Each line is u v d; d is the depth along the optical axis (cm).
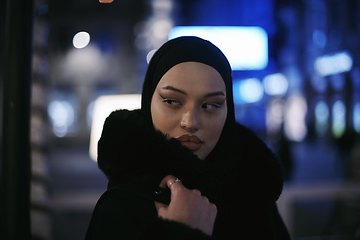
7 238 93
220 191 82
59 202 290
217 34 1022
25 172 95
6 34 93
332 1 1590
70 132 1870
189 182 77
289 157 525
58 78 1883
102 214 70
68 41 1881
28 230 96
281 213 313
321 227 403
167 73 78
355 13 1480
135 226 68
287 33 1734
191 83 77
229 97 92
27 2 93
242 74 1611
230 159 93
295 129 1894
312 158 1295
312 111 1764
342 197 336
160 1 1723
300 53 1764
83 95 1903
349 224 345
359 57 1446
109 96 243
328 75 1641
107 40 1925
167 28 1831
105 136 78
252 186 93
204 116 79
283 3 1689
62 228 383
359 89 1463
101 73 1925
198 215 71
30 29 94
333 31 1597
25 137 95
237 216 90
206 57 79
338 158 1142
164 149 75
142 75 1959
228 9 1767
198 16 1772
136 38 1934
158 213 71
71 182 814
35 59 258
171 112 79
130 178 74
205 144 81
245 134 103
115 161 75
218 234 87
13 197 93
